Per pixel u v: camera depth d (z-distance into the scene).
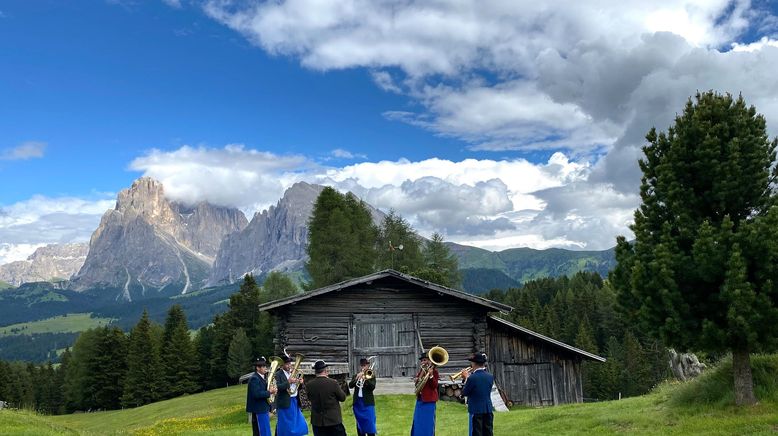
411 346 30.03
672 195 14.72
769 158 14.41
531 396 33.19
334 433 12.11
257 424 13.38
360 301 30.28
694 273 13.80
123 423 43.31
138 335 92.62
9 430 15.30
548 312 111.75
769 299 12.91
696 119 14.70
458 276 83.12
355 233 75.81
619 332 110.50
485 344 32.62
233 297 100.50
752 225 13.27
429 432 12.71
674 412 14.65
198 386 95.31
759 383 14.63
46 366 146.00
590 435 14.14
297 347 29.30
